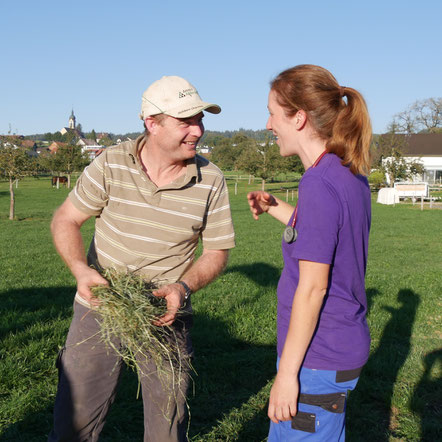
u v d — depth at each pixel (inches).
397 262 494.3
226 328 239.0
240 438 146.4
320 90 84.7
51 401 157.9
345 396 86.4
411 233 790.5
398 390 178.7
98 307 101.1
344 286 84.3
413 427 154.6
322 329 84.2
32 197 1707.7
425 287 353.1
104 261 113.3
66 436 111.3
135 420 153.0
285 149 91.0
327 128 84.9
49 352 198.1
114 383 112.4
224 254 120.0
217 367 191.6
